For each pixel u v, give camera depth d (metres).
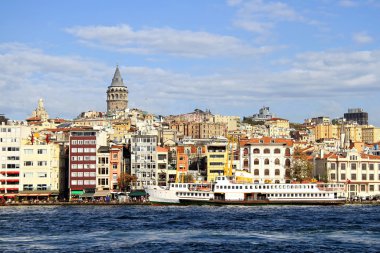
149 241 149.50
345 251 136.88
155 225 182.25
